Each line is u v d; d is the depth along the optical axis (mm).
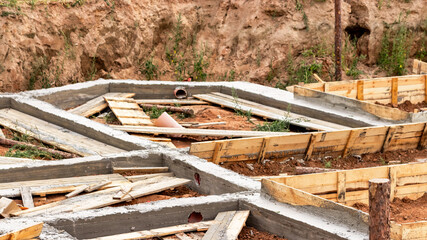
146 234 8906
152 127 14773
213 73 23922
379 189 7473
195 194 11180
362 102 15547
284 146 12820
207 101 18734
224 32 24516
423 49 25625
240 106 17625
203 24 24656
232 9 24781
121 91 19297
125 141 13203
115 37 22156
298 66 23766
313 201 9055
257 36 24062
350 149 13422
